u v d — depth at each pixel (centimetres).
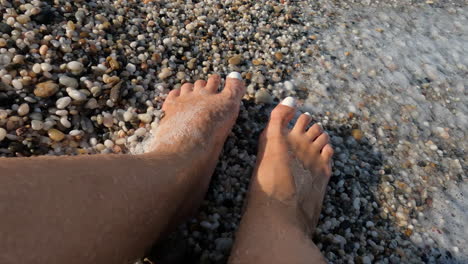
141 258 25
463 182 35
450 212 33
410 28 49
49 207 18
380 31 47
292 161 32
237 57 40
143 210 22
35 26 34
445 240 31
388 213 32
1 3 34
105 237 19
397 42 46
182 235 28
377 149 36
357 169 34
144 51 37
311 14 48
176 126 30
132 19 39
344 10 50
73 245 18
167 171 25
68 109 31
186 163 27
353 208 32
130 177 22
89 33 36
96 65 34
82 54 34
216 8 44
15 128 29
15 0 35
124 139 32
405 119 39
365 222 31
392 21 50
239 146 34
